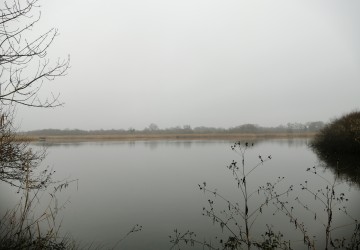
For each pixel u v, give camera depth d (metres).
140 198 12.95
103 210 11.09
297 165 21.02
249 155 29.03
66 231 8.80
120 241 8.05
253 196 12.53
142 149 40.91
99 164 24.44
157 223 9.62
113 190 14.52
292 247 7.16
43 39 3.81
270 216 9.75
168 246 7.70
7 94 3.70
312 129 107.56
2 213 9.02
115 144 55.69
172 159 27.55
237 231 8.62
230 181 16.02
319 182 14.68
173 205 11.75
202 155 30.64
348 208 10.05
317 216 9.48
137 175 18.86
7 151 4.76
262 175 17.36
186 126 119.12
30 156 5.97
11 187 14.17
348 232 7.98
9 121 4.85
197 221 9.71
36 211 10.39
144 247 7.68
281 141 58.75
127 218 10.16
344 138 23.33
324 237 7.78
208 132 116.56
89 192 14.10
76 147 46.12
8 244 5.20
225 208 10.98
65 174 19.19
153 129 124.62
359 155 21.62
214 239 8.08
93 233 8.70
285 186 14.12
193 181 16.44
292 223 9.01
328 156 23.94
